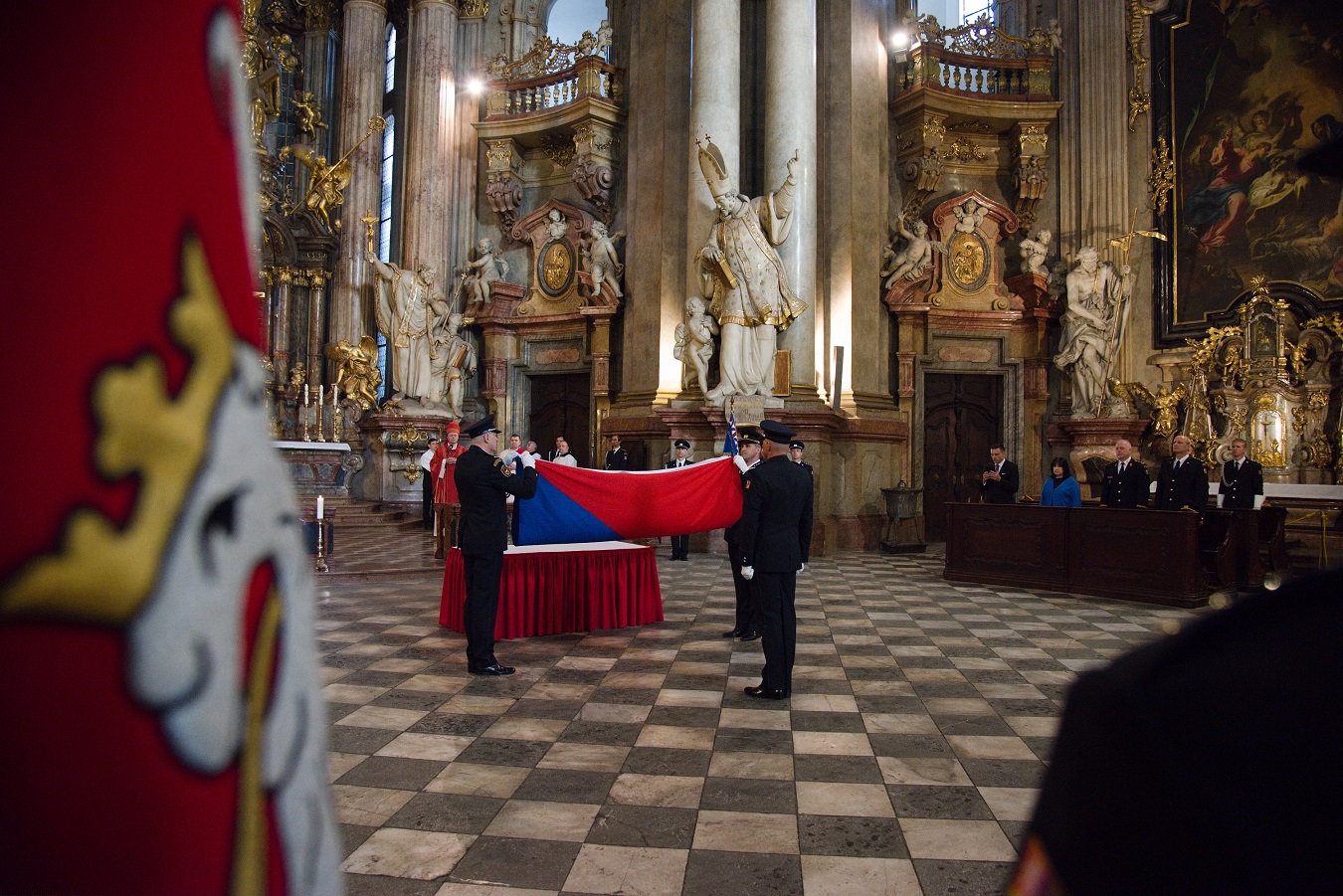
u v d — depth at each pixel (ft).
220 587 1.48
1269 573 29.19
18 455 1.18
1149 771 1.24
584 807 10.87
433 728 13.99
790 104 42.47
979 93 52.60
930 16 52.85
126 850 1.27
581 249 55.47
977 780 11.89
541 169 60.70
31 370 1.20
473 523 17.51
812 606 26.43
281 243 57.67
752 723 14.37
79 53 1.28
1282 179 44.52
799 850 9.73
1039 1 56.08
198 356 1.44
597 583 22.31
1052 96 53.31
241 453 1.56
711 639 21.11
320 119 59.47
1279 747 1.18
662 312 47.93
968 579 31.76
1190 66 48.16
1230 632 1.43
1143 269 49.75
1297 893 1.04
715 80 42.63
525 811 10.75
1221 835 1.13
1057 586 29.35
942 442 54.08
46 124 1.24
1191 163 47.91
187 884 1.35
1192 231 47.70
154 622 1.30
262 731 1.62
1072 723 1.48
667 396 46.14
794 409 41.42
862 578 33.24
